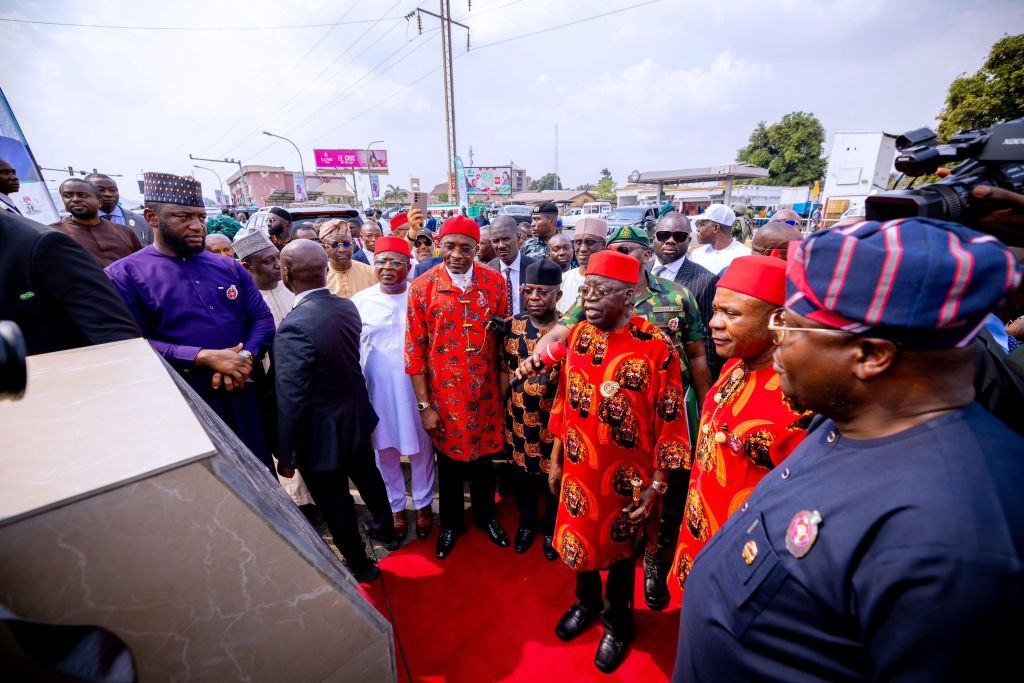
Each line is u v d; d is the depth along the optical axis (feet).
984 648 1.60
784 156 132.05
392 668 2.75
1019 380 3.63
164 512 1.86
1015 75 41.96
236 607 2.10
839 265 1.96
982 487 1.69
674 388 5.18
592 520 5.46
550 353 5.87
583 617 6.62
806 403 2.32
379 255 8.16
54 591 1.72
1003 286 1.70
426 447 8.89
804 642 2.16
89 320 5.32
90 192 10.91
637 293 7.45
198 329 7.22
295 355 6.36
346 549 7.32
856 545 1.89
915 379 1.96
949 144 3.33
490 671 6.13
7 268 4.98
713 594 2.65
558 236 12.61
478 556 8.29
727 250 14.49
